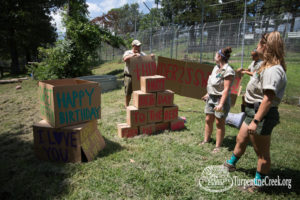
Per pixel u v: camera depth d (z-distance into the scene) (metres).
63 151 3.01
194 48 17.52
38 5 24.39
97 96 3.31
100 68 18.81
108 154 3.26
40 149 3.10
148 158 3.14
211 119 3.60
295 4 11.68
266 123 2.15
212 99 3.46
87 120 3.24
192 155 3.25
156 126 4.29
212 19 15.81
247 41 13.77
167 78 4.77
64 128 2.96
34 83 11.85
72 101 3.04
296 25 11.27
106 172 2.76
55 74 11.21
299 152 3.44
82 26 11.41
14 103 7.17
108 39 13.13
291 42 11.16
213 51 16.44
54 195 2.35
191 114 5.50
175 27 16.38
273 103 2.13
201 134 4.15
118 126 4.05
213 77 3.38
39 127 3.04
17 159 3.17
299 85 8.44
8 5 22.08
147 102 4.07
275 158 3.21
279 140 3.90
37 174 2.75
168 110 4.28
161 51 19.08
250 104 2.40
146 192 2.39
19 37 23.80
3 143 3.83
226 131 4.36
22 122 5.11
